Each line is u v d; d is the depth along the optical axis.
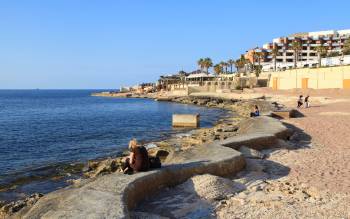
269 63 134.75
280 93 80.69
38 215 7.72
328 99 57.47
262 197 9.80
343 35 135.62
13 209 12.30
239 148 15.16
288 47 141.75
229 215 8.55
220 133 28.09
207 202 9.41
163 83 168.88
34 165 22.12
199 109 73.75
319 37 138.38
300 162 13.98
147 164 10.33
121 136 35.31
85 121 54.00
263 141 16.41
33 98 187.88
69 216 7.23
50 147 29.59
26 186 16.86
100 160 22.25
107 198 8.16
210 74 149.75
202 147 14.34
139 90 183.75
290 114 32.72
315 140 19.25
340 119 28.59
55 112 77.94
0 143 32.12
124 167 10.24
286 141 18.53
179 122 42.31
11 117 64.94
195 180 10.55
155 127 42.72
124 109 82.69
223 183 10.48
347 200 9.50
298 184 11.05
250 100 71.31
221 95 98.06
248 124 25.31
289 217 8.34
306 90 77.69
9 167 21.78
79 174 18.92
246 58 153.12
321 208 8.91
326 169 12.83
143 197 9.53
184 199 9.60
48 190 16.09
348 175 11.98
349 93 67.19
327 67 78.25
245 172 12.42
